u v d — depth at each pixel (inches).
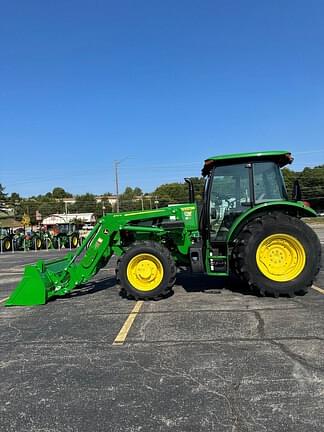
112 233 317.7
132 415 127.4
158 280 289.9
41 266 310.2
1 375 164.7
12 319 255.8
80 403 137.3
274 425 117.8
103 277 430.9
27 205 3735.2
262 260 277.4
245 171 302.4
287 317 226.1
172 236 318.0
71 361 176.1
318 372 152.0
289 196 316.2
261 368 157.6
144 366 165.8
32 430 121.8
